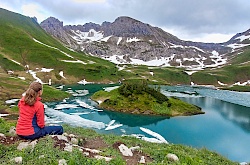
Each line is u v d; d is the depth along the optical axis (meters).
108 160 11.62
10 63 195.50
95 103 104.81
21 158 10.22
